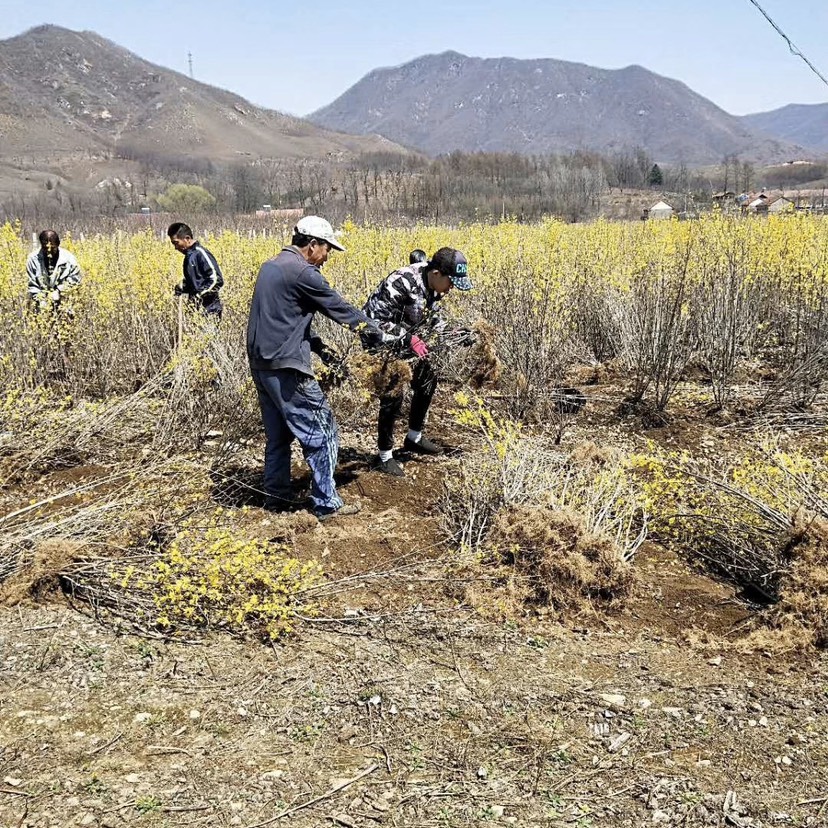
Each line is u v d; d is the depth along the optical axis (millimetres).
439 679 3254
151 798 2598
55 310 7102
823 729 2977
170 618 3559
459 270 5188
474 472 4816
